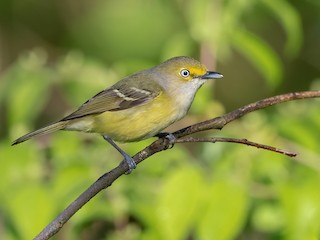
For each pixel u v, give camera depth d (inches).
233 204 417.7
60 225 336.2
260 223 471.5
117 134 445.7
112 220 478.9
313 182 436.8
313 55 765.3
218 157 461.1
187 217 417.1
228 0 542.6
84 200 341.4
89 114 439.5
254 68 793.6
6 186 445.1
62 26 804.6
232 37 535.5
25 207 424.8
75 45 770.8
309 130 475.5
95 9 774.5
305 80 770.8
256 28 782.5
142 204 453.1
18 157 461.7
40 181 451.5
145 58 740.0
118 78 533.3
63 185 441.7
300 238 425.7
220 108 512.1
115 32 746.8
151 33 743.1
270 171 449.4
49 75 530.9
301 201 428.5
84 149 479.2
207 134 537.0
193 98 460.4
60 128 437.1
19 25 806.5
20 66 544.1
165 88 451.5
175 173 424.2
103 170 456.8
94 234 534.0
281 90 779.4
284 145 462.0
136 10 749.3
